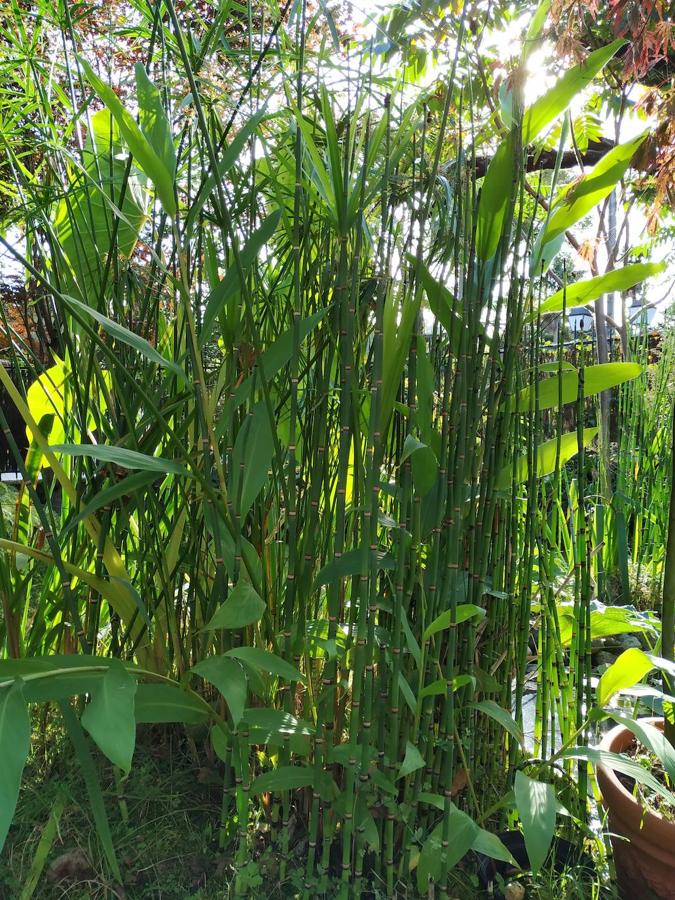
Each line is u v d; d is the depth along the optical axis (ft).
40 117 3.79
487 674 3.75
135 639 3.95
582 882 3.56
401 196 3.50
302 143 3.23
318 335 3.50
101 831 2.86
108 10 3.56
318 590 3.85
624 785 3.89
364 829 3.14
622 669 3.49
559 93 3.56
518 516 3.97
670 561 3.84
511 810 3.94
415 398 3.60
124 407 3.32
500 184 3.47
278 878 3.45
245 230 3.85
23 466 3.08
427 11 3.17
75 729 2.90
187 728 4.09
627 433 9.09
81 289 3.64
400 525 3.23
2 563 3.74
